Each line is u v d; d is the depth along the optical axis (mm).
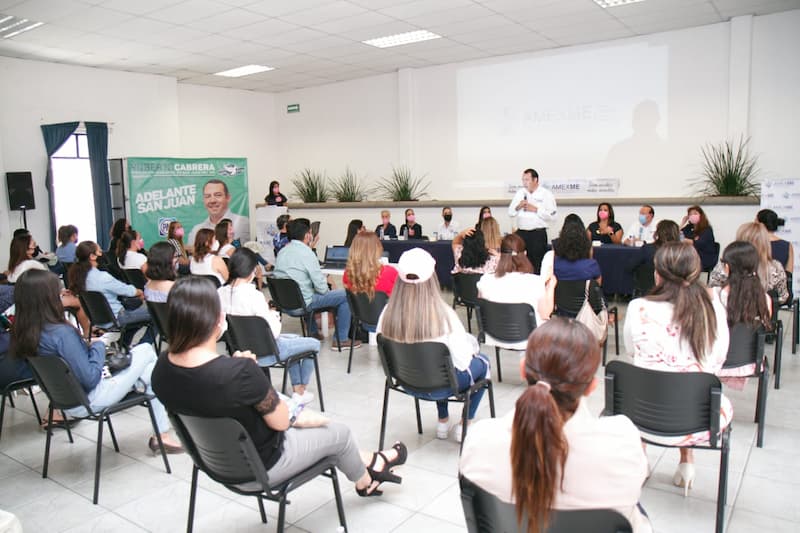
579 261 4203
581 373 1229
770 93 7020
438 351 2648
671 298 2283
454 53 8719
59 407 2719
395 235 9023
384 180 10523
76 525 2441
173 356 1873
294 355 3508
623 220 7832
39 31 6719
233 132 11133
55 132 8156
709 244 6730
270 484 1915
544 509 1176
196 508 2551
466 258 5027
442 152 9742
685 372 2088
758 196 6863
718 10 6750
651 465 2824
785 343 4902
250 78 10125
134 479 2844
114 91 8969
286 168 11859
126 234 5816
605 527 1252
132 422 3607
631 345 2398
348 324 5039
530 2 6238
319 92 11156
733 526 2295
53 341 2570
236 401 1781
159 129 9578
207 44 7605
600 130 8273
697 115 7535
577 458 1229
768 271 3969
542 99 8688
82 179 8648
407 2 6133
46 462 2875
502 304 3562
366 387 4094
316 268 4766
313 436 2064
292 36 7375
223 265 5000
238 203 9648
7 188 7660
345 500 2562
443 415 3166
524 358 1319
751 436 3129
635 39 7844
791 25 6797
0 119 7773
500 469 1275
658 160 7883
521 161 9000
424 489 2639
